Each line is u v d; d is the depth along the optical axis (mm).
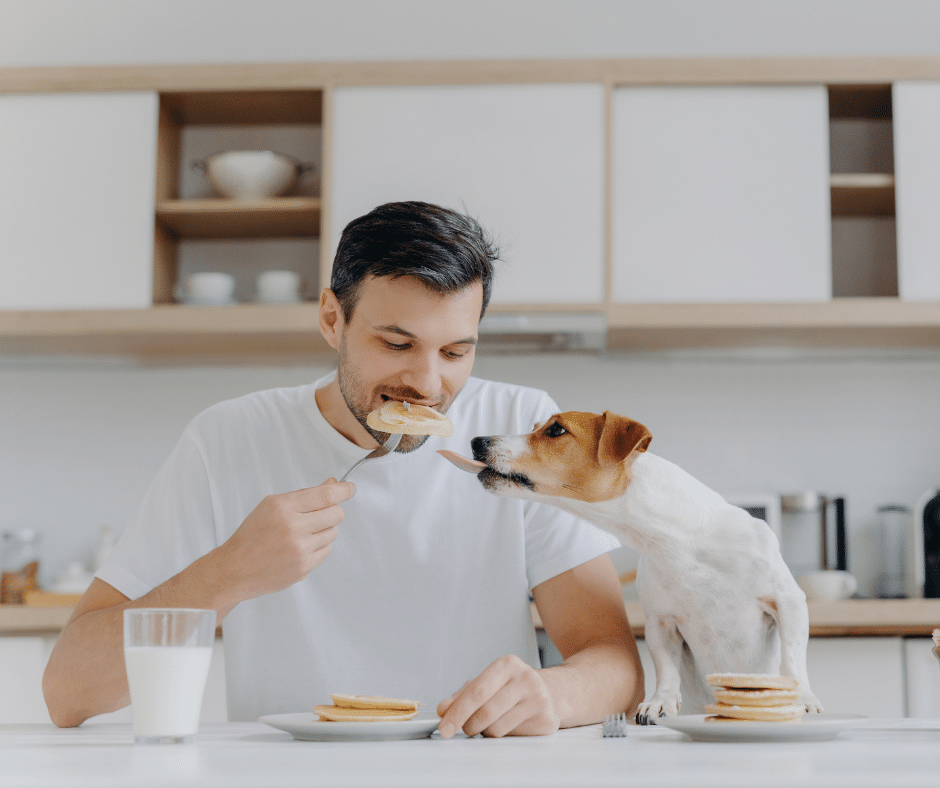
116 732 910
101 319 2600
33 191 2662
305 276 2934
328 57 3031
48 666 1084
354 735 763
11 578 2635
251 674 1227
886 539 2729
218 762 610
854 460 2826
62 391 2926
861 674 2256
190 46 3053
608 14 3006
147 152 2672
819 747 696
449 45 3020
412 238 1015
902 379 2852
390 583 1249
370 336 1051
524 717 801
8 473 2893
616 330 2609
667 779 518
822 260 2553
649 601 965
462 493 1286
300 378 2920
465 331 1048
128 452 2896
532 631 1300
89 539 2857
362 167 2611
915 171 2574
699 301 2557
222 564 951
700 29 2986
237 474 1283
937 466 2811
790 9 2977
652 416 2869
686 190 2588
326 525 978
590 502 950
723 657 936
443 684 1227
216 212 2688
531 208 2582
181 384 2922
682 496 926
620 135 2611
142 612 757
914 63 2588
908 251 2553
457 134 2609
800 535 2678
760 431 2850
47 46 3064
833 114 2822
